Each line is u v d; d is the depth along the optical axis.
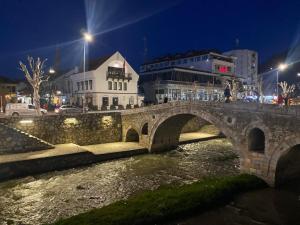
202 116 27.31
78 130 34.16
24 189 21.38
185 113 29.23
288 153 21.78
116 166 28.09
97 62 52.84
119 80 52.69
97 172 25.91
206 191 18.92
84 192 20.95
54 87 58.97
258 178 22.14
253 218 16.80
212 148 37.59
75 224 14.47
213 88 65.25
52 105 49.91
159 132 34.16
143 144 35.16
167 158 31.80
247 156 23.28
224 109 25.09
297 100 43.06
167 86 57.12
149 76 64.94
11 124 29.06
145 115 34.69
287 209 17.97
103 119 36.47
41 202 19.11
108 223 14.74
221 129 25.41
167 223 15.97
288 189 21.23
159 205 16.80
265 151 21.89
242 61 83.88
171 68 59.31
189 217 16.78
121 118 38.28
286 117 20.36
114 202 18.06
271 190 21.00
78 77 54.16
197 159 31.47
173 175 25.34
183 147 38.19
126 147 33.88
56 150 28.59
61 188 21.70
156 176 25.00
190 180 23.91
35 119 30.77
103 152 30.53
